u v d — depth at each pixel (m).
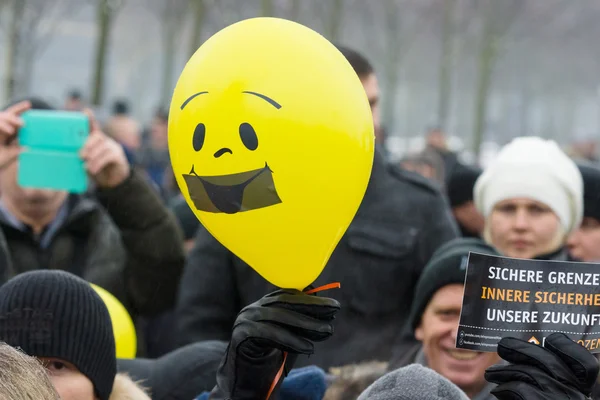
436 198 6.66
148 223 6.67
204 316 6.52
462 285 5.26
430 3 41.09
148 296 6.86
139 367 5.52
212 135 3.27
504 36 42.09
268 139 3.23
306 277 3.47
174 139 3.42
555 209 6.38
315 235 3.35
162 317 7.73
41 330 4.28
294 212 3.29
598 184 7.17
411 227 6.50
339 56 3.46
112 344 4.54
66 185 6.39
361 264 6.39
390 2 39.69
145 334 7.73
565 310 3.76
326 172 3.27
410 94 70.06
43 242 6.95
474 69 62.81
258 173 3.25
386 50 42.41
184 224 9.13
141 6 47.31
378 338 6.33
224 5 31.17
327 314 3.36
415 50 55.09
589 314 3.76
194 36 26.42
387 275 6.39
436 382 3.87
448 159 20.06
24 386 3.14
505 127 66.88
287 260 3.40
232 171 3.26
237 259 6.52
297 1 30.39
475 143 42.44
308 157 3.24
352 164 3.34
